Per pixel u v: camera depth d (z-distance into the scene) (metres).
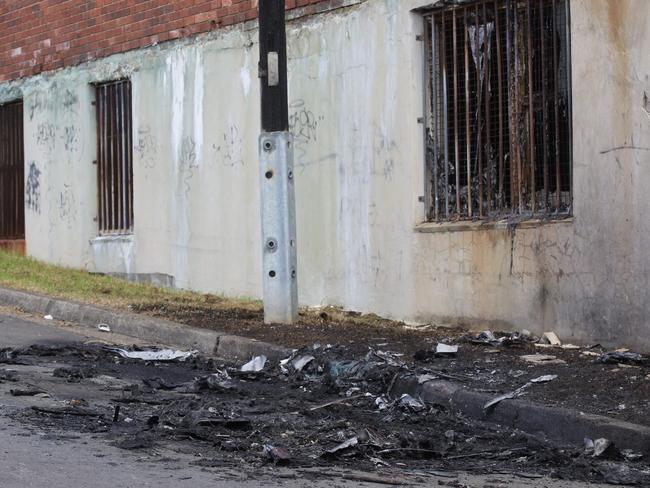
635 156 11.07
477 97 12.83
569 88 11.89
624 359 10.48
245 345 11.97
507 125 12.56
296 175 14.82
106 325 13.73
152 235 17.22
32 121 19.89
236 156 15.72
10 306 15.31
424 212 13.36
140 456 7.04
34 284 16.19
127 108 17.92
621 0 11.17
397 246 13.51
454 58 13.04
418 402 9.53
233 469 6.85
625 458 7.89
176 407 8.89
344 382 10.30
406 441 7.98
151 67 17.19
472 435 8.52
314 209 14.60
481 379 9.98
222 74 15.93
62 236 19.14
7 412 8.23
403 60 13.38
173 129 16.81
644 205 11.01
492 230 12.42
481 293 12.55
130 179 17.83
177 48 16.70
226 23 15.86
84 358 11.48
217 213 16.06
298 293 14.81
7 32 20.52
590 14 11.45
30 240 20.00
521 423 8.87
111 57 17.98
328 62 14.37
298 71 14.77
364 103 13.89
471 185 12.92
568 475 7.34
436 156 13.31
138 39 17.44
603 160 11.35
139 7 17.41
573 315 11.66
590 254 11.48
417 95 13.33
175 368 11.34
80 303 14.46
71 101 18.84
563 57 12.03
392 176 13.55
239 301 15.11
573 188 11.66
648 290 10.98
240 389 10.03
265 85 12.92
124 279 17.72
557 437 8.57
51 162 19.38
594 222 11.45
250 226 15.52
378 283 13.76
